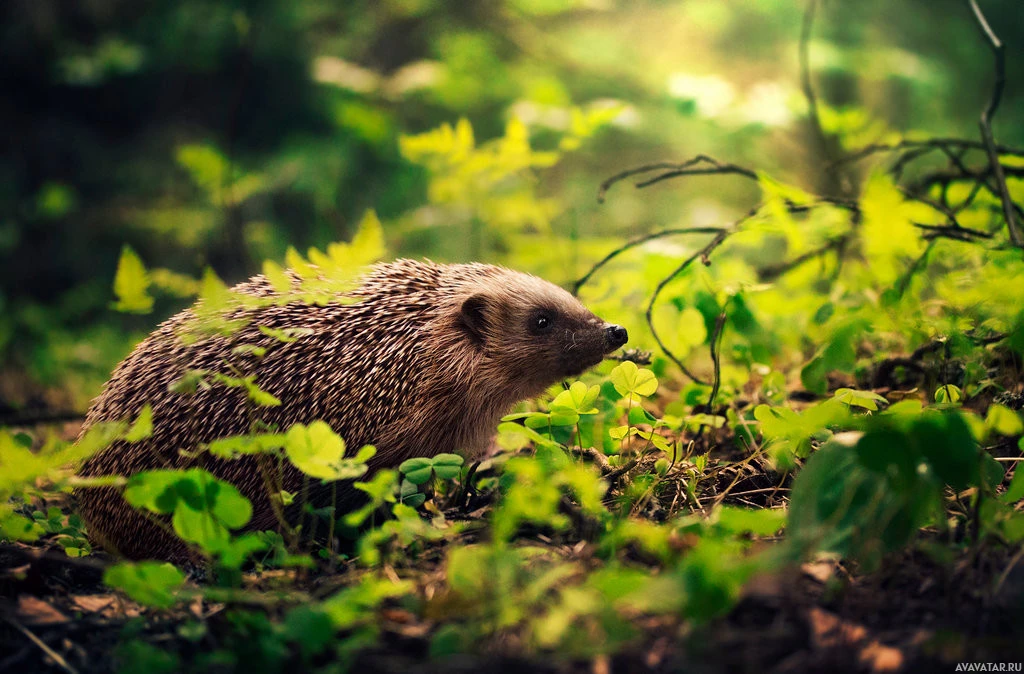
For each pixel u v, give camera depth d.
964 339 4.41
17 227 14.55
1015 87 16.61
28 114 15.34
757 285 5.08
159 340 4.88
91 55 14.70
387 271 5.39
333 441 3.53
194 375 3.84
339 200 13.85
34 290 14.38
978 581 3.06
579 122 7.10
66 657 3.20
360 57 15.00
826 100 14.26
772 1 15.12
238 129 15.26
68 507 5.22
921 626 2.89
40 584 3.74
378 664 2.81
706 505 4.07
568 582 3.10
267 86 15.22
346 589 3.11
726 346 5.54
